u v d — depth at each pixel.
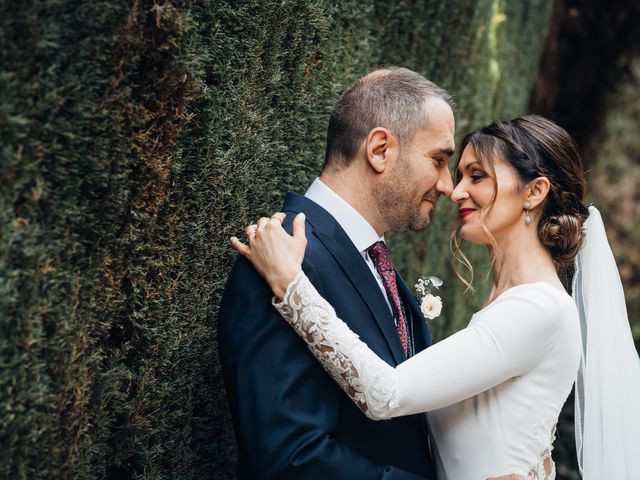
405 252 3.58
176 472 1.88
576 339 1.89
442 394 1.71
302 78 2.38
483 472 1.85
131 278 1.66
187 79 1.71
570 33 7.34
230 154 1.99
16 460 1.35
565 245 1.99
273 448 1.59
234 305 1.74
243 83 2.01
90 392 1.56
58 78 1.39
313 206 1.86
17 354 1.33
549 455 1.90
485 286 5.14
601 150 8.70
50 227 1.42
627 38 7.30
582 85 7.55
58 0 1.36
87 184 1.51
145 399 1.72
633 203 9.57
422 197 1.89
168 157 1.72
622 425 2.15
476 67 4.48
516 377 1.86
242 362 1.67
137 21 1.56
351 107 1.90
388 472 1.68
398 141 1.85
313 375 1.68
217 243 1.99
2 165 1.28
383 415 1.66
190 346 1.91
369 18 2.97
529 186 1.97
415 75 1.92
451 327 4.42
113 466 1.75
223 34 1.89
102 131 1.52
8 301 1.29
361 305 1.79
